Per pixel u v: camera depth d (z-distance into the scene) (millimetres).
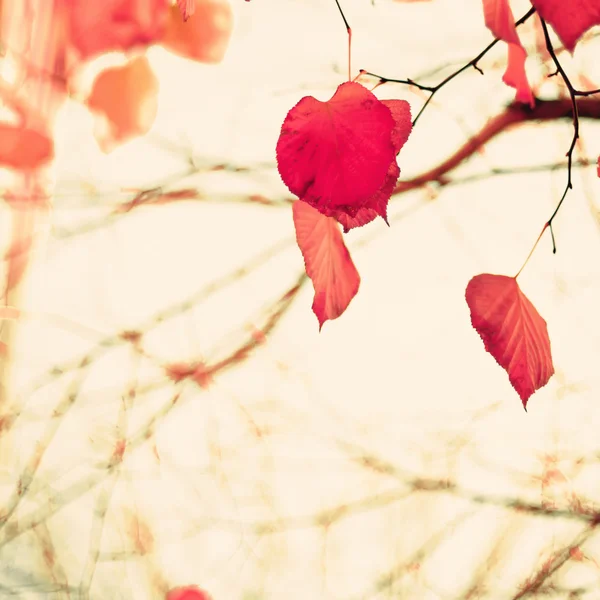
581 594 4711
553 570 4777
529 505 5008
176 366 5199
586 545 4805
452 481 5211
